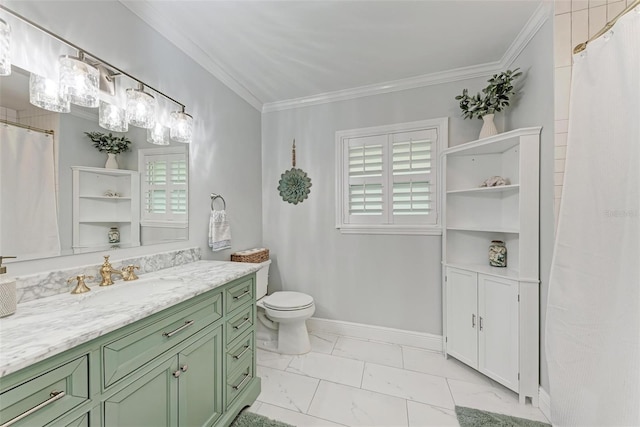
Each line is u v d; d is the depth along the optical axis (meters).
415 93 2.37
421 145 2.36
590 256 1.24
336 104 2.62
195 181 1.91
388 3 1.49
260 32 1.73
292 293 2.46
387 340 2.47
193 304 1.19
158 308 0.98
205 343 1.27
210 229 2.03
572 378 1.31
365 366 2.07
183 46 1.79
